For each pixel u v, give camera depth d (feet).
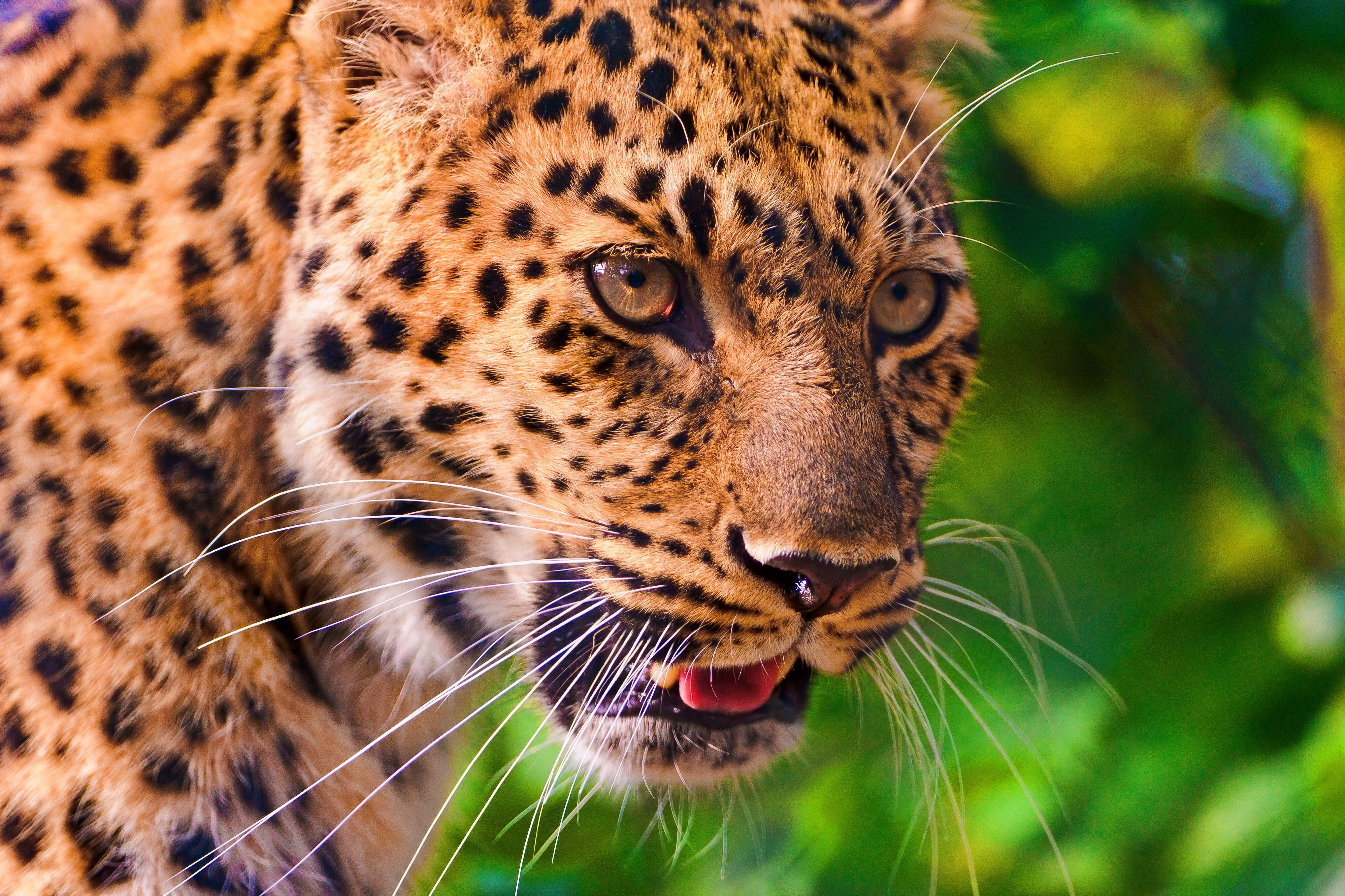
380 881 15.60
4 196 15.40
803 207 15.38
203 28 15.47
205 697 15.39
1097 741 16.49
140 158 15.42
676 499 15.38
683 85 15.38
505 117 15.38
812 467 15.35
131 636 15.35
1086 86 16.49
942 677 15.64
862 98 15.51
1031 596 16.52
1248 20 16.14
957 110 15.83
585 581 15.43
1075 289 16.38
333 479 15.43
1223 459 16.63
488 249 15.37
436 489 15.44
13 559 15.33
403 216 15.38
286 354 15.42
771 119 15.39
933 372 15.65
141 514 15.38
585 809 16.34
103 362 15.38
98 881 15.31
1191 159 16.55
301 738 15.48
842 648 15.44
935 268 15.58
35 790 15.30
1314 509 16.56
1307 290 16.52
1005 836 16.43
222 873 15.39
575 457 15.40
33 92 15.46
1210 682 16.53
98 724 15.33
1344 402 16.51
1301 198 16.47
